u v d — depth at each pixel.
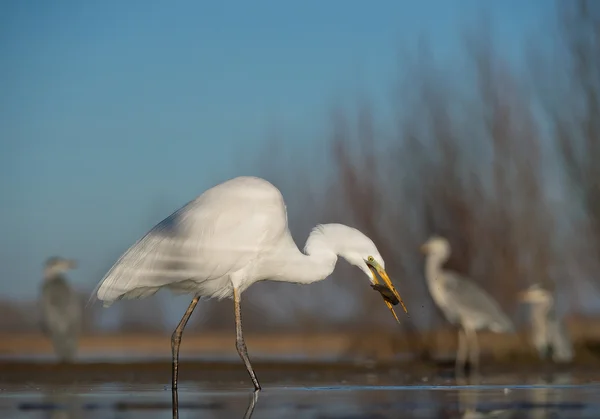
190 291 10.32
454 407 7.67
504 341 21.41
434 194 21.09
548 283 21.06
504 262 21.11
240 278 10.20
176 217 10.16
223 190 10.26
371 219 20.73
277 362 16.23
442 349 21.06
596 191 20.97
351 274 21.09
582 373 14.08
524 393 9.36
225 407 7.86
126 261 9.89
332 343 21.36
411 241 20.97
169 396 9.24
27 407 8.09
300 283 10.55
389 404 8.05
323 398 8.80
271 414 7.18
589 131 21.11
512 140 21.27
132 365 15.59
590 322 22.25
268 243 10.18
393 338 20.98
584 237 21.23
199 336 23.72
